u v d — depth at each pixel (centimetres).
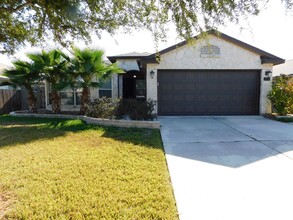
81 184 388
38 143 674
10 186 381
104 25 417
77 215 299
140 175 427
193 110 1271
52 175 426
